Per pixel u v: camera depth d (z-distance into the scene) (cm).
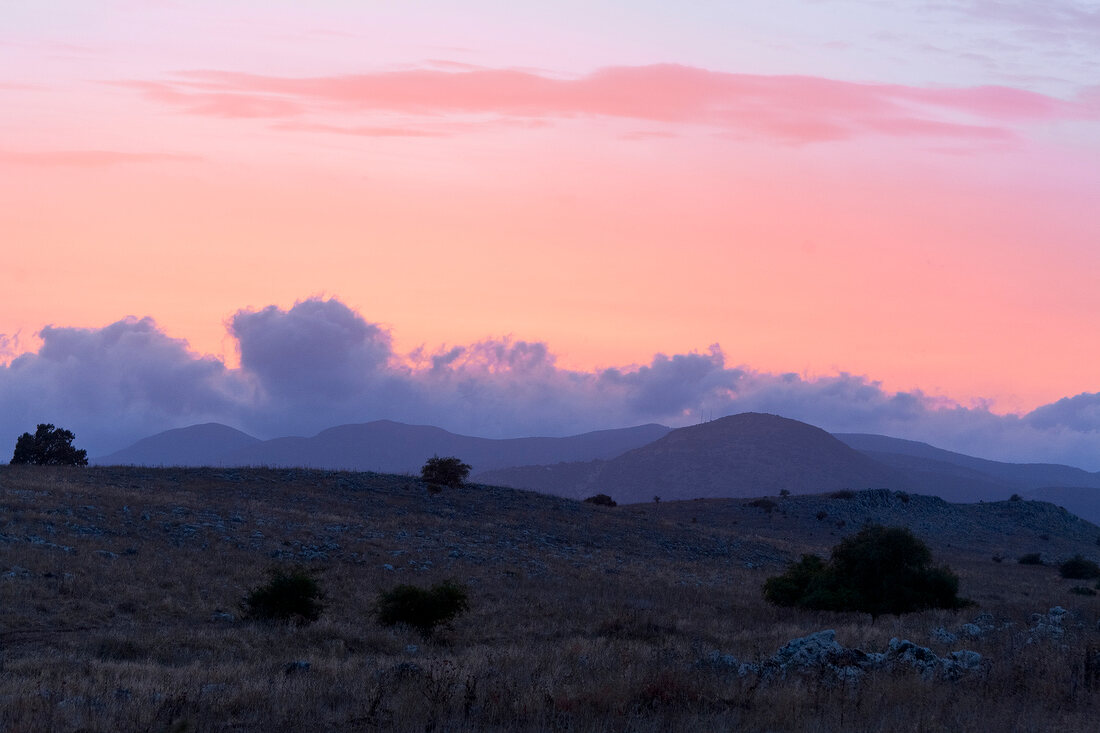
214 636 2695
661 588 4847
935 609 4081
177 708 1502
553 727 1341
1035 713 1435
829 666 1791
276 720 1454
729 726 1373
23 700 1527
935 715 1398
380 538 5053
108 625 2825
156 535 4238
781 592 4450
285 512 5341
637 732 1339
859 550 4194
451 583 3416
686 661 2081
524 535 6003
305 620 3116
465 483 7650
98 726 1371
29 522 3981
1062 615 3775
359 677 1906
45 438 7381
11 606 2816
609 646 2584
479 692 1549
